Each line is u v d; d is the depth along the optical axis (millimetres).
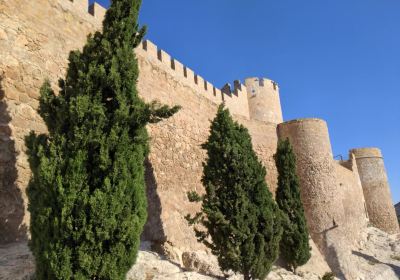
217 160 11922
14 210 9398
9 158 9648
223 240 11062
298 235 17422
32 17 11578
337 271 21141
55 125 7629
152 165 15078
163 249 13734
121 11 8781
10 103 10109
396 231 39875
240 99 26609
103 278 6574
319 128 24484
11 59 10508
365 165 41094
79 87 7688
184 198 16297
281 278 15164
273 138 24672
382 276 23969
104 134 7270
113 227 6723
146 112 7688
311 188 23016
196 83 20484
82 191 6773
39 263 6539
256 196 11719
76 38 13156
